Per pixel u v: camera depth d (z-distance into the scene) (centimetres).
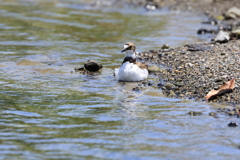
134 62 1393
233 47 1684
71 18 2531
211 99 1162
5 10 2748
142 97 1189
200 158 799
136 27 2284
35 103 1116
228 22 2383
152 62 1577
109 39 2005
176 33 2127
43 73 1441
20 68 1492
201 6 2836
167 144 862
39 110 1059
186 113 1054
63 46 1848
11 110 1052
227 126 963
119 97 1188
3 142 852
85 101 1145
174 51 1698
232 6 2806
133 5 2977
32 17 2528
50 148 828
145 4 2981
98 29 2231
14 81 1333
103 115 1032
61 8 2888
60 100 1149
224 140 885
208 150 836
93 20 2478
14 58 1620
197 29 2228
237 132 929
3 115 1012
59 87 1282
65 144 849
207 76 1357
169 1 2998
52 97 1176
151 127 955
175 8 2816
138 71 1358
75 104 1116
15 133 902
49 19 2480
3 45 1828
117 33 2138
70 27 2269
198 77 1355
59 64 1560
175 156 805
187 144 863
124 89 1270
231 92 1194
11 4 3009
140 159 791
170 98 1180
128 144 858
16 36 2017
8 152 805
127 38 2025
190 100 1160
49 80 1359
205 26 2305
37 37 2012
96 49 1811
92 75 1434
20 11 2730
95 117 1016
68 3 3097
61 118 1005
